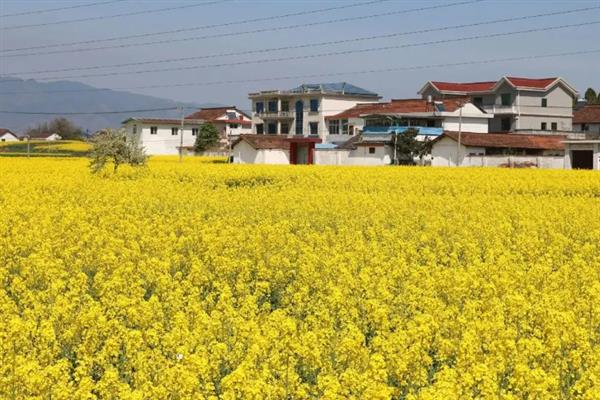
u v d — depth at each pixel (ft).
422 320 33.09
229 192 96.22
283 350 30.30
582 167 183.21
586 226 65.98
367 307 36.86
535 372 26.63
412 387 28.63
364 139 241.76
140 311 35.14
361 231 63.41
